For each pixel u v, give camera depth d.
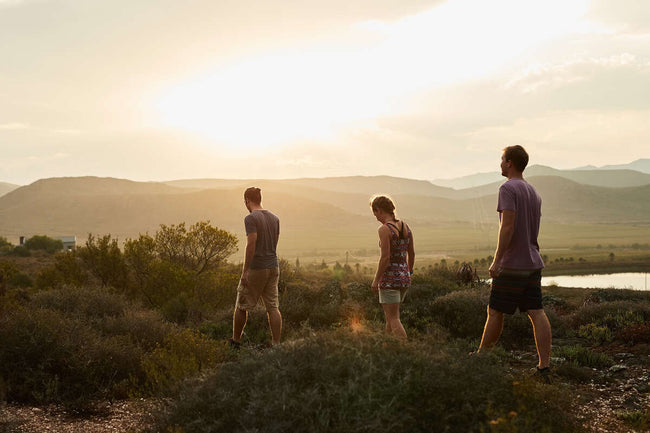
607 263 137.75
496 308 4.68
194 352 5.20
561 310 11.06
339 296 10.71
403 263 5.54
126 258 13.93
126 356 5.40
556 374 5.23
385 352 3.29
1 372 4.82
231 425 3.03
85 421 4.18
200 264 15.65
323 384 3.05
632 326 7.22
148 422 3.57
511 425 2.75
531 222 4.64
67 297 7.95
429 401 2.96
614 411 4.22
